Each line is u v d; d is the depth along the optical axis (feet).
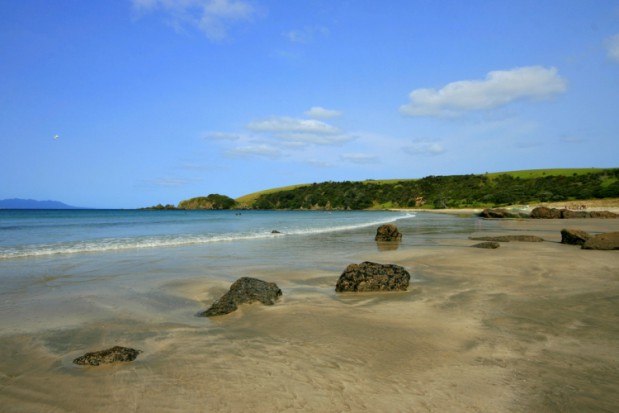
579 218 185.98
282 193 590.14
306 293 35.47
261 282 33.37
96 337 23.57
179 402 15.84
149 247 70.18
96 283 38.91
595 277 41.47
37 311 29.04
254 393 16.57
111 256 57.98
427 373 18.60
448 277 42.29
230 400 15.99
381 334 23.98
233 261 53.88
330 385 17.34
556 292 34.91
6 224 143.43
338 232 110.93
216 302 30.68
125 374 18.33
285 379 17.88
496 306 30.48
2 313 28.45
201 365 19.38
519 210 247.50
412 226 138.21
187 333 24.31
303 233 106.32
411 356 20.62
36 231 107.76
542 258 54.70
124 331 24.68
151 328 25.32
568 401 16.08
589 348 21.72
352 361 19.95
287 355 20.71
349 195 515.09
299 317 27.61
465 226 137.08
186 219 206.80
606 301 31.55
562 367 19.27
